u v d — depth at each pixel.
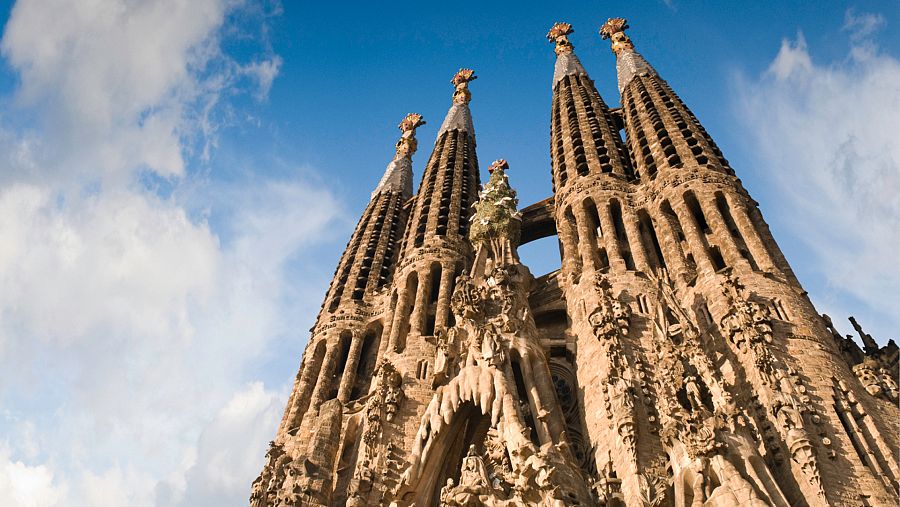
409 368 50.62
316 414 52.47
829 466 30.89
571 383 46.91
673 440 32.81
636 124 66.12
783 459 32.03
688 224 49.47
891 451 32.12
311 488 42.56
